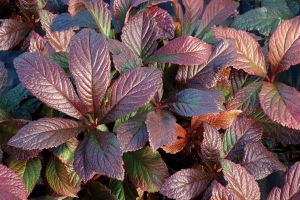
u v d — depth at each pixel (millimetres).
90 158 1102
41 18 1333
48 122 1128
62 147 1209
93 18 1330
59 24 1339
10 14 1756
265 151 1228
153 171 1204
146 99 1139
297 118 1195
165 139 1107
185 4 1429
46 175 1220
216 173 1221
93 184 1245
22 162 1204
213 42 1415
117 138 1123
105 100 1193
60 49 1346
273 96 1245
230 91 1332
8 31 1543
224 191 1092
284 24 1296
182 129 1244
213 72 1250
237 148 1255
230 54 1254
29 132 1096
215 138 1207
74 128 1153
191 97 1169
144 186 1202
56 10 1637
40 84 1127
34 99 1327
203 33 1466
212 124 1255
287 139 1301
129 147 1120
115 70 1292
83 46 1142
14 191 1087
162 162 1212
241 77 1359
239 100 1292
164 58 1236
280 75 1518
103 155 1093
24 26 1567
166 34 1389
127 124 1147
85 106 1165
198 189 1188
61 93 1148
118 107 1156
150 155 1219
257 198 1150
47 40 1367
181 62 1212
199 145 1272
